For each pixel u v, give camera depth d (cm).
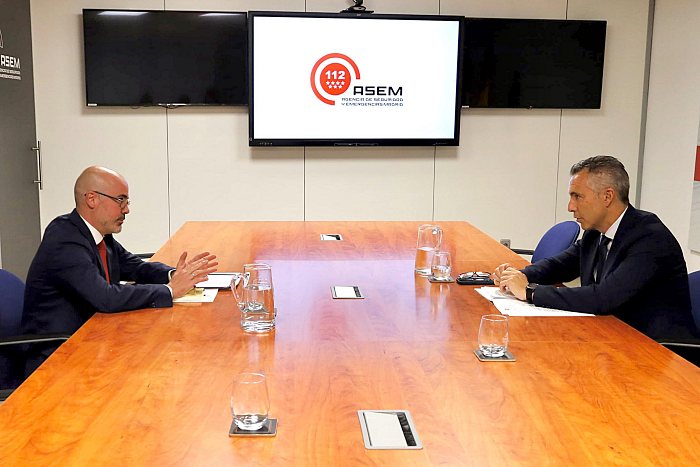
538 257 421
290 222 481
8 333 290
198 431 163
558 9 632
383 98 616
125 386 190
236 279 258
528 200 654
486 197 650
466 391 188
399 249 387
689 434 162
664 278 282
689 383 195
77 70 597
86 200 293
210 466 146
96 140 607
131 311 267
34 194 597
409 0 617
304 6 606
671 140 614
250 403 162
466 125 641
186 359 212
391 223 480
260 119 606
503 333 215
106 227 298
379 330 243
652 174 643
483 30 619
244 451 153
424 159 641
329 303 277
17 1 563
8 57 550
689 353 276
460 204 650
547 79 632
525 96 632
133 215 620
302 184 632
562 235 402
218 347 224
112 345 225
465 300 284
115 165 611
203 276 283
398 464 147
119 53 588
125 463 147
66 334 262
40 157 602
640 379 198
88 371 201
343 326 247
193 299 282
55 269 276
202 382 193
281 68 601
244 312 242
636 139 655
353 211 640
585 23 627
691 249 587
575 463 148
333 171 633
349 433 162
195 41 595
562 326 251
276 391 187
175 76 597
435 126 625
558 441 158
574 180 294
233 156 621
